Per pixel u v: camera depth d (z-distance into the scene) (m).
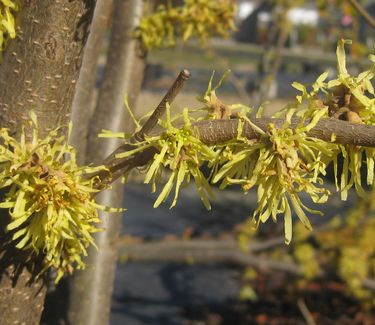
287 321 1.54
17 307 0.32
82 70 0.48
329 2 1.29
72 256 0.30
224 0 0.54
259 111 0.28
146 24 0.53
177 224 2.09
